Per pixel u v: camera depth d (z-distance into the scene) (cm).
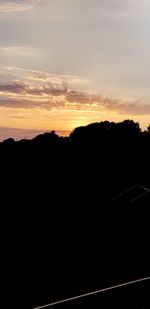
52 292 1361
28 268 1822
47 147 8506
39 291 1381
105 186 6000
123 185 6081
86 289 1374
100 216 3506
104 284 1426
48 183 6075
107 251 2195
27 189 5578
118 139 9175
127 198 3659
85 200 4722
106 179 6575
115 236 2684
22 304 1234
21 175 6600
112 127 9656
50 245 2467
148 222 3030
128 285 945
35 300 1273
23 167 7162
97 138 9156
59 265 1867
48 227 3189
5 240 2658
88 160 7881
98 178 6656
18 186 5788
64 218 3616
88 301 885
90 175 6856
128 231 2816
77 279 1536
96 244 2442
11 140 8650
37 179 6353
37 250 2302
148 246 2253
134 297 943
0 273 1717
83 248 2342
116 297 920
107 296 908
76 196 5122
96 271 1662
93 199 4788
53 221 3478
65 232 2948
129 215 3309
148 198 3506
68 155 8262
